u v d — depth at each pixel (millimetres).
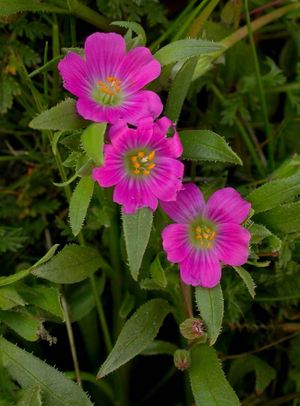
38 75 142
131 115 107
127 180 107
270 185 116
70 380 116
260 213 121
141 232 107
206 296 114
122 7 136
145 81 108
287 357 149
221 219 115
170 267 124
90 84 109
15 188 149
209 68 134
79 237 132
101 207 129
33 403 111
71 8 129
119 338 119
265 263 117
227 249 113
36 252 149
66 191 129
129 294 137
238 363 143
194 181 148
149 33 145
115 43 108
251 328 143
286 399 141
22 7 123
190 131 112
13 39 135
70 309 137
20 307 120
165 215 123
